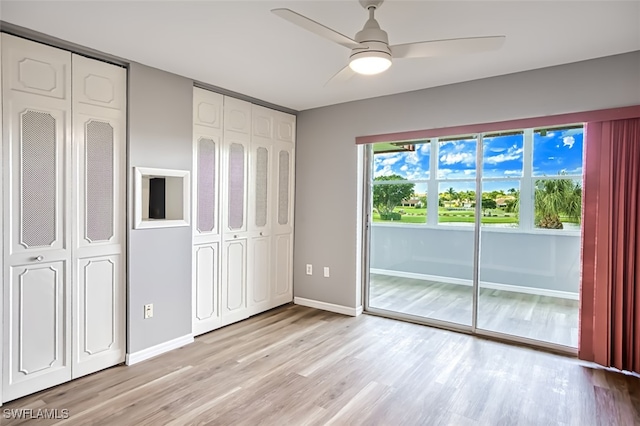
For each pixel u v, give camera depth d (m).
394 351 3.17
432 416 2.22
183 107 3.24
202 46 2.60
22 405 2.30
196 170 3.42
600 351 2.84
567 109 2.95
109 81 2.77
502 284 3.54
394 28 2.33
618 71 2.75
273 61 2.89
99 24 2.27
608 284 2.80
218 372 2.78
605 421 2.18
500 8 2.07
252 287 4.07
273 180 4.29
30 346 2.42
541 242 3.35
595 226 2.87
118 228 2.85
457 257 3.76
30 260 2.40
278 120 4.32
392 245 4.15
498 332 3.49
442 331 3.66
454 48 1.95
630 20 2.20
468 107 3.39
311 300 4.48
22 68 2.34
